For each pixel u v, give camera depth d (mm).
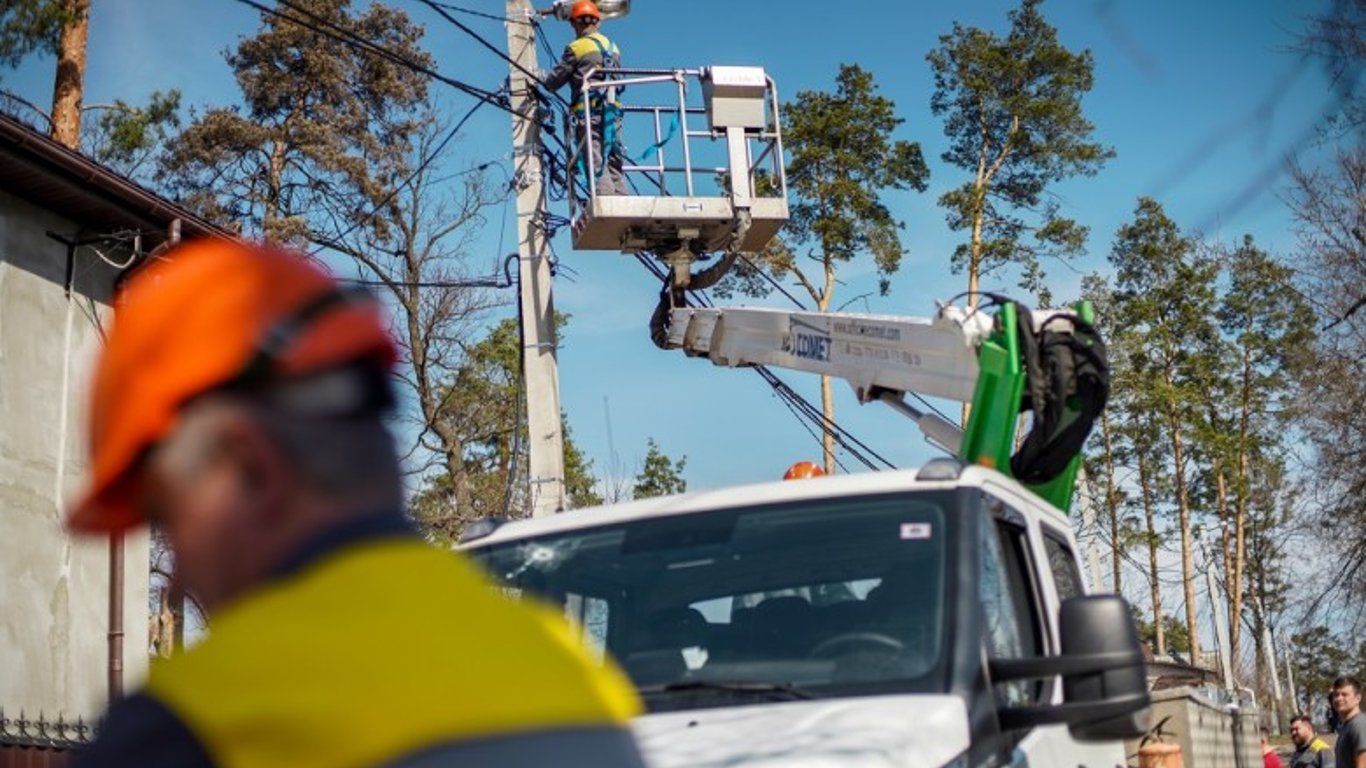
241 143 31547
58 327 14086
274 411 1445
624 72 13500
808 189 38438
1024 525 4754
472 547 4766
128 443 1449
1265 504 53156
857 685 3896
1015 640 4371
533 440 13125
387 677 1297
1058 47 39562
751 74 13477
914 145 38219
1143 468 52219
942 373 6723
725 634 4184
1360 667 39406
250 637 1326
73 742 13109
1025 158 40531
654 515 4617
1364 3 20516
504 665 1356
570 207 13375
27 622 13273
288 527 1439
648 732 3674
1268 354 50156
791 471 5602
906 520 4281
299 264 1542
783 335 8875
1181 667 11375
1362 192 30203
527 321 13375
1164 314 49875
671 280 13195
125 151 21141
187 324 1454
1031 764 4055
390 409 1518
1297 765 14172
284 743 1268
